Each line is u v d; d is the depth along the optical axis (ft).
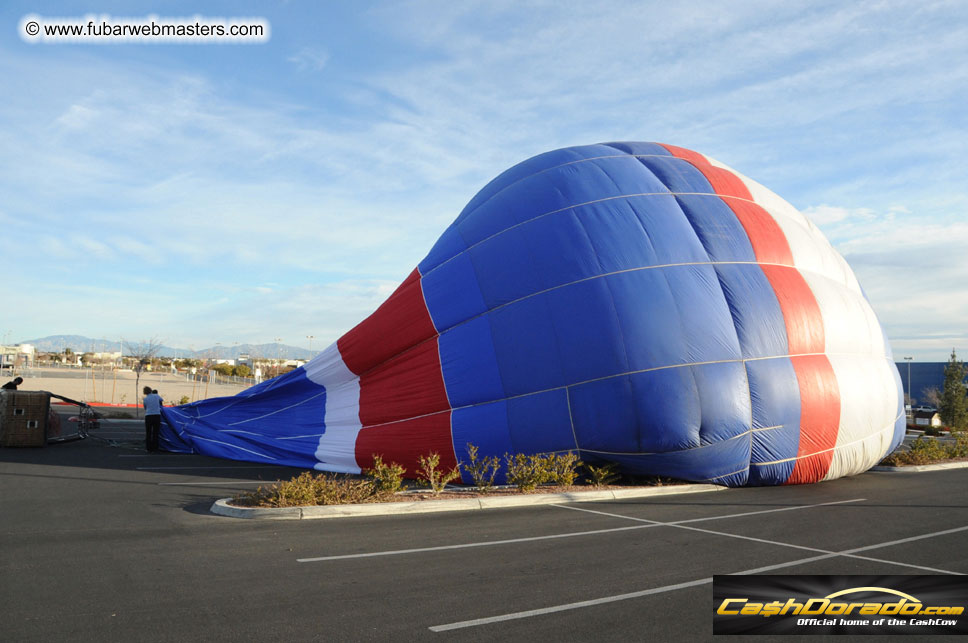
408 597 20.15
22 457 54.80
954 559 26.40
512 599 20.15
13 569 22.27
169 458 57.26
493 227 51.06
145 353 159.63
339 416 53.72
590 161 52.39
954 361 174.19
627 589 21.42
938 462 67.97
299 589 20.74
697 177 52.13
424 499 37.68
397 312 52.31
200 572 22.41
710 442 43.50
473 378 47.73
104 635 16.46
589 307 44.62
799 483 47.52
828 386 46.52
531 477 41.88
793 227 53.06
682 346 43.29
